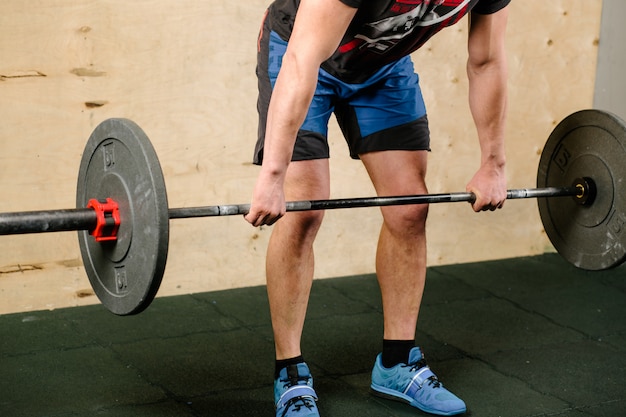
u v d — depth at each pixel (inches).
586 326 113.4
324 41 66.6
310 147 80.4
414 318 88.5
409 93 83.5
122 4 107.5
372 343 105.2
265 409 87.0
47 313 110.3
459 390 93.0
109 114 110.0
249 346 103.0
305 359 99.6
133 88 110.5
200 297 118.2
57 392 89.0
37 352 98.6
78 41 106.2
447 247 135.9
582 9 135.7
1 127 104.6
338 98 83.7
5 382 90.7
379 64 79.7
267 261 82.5
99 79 108.4
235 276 122.0
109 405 86.6
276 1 82.7
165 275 117.8
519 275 132.6
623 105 142.7
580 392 93.4
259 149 82.2
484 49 79.5
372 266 130.9
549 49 135.1
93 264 74.0
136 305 68.1
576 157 90.8
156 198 63.9
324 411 87.0
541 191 87.9
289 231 80.2
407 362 88.5
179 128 114.0
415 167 84.5
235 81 115.6
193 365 96.8
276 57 81.0
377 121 83.7
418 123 84.2
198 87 113.8
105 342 102.2
